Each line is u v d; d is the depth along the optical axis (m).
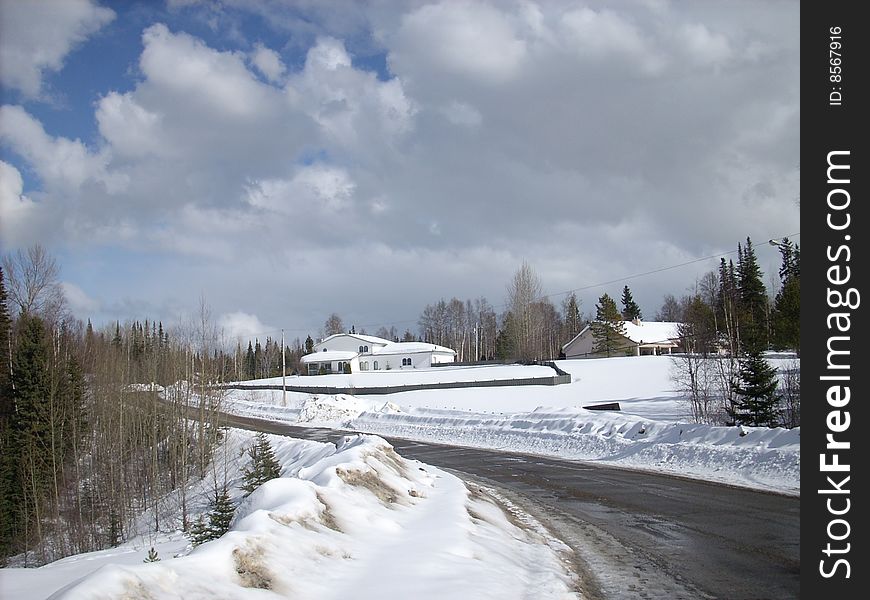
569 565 9.02
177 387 38.09
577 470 21.00
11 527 30.33
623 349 89.69
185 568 5.23
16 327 43.19
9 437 33.28
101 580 4.50
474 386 59.91
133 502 31.97
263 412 58.66
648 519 12.29
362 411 51.50
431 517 10.48
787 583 7.84
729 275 73.00
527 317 86.81
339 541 7.64
